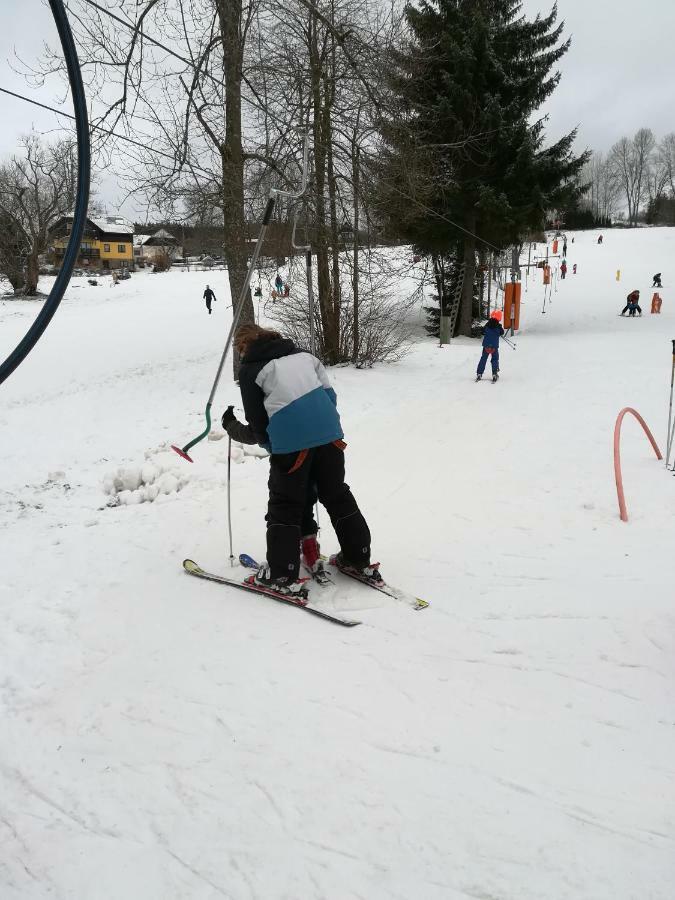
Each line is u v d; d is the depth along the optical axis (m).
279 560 3.79
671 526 4.82
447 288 24.30
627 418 8.66
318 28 11.20
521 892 1.89
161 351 20.25
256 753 2.58
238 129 11.28
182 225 12.34
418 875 1.98
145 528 5.48
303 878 2.01
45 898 2.04
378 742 2.58
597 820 2.12
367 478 6.56
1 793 2.54
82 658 3.51
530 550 4.52
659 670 2.95
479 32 19.19
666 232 69.69
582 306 32.28
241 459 7.41
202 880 2.05
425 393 11.44
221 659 3.28
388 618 3.59
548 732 2.58
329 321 13.66
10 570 4.82
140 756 2.65
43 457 8.69
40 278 53.59
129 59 9.71
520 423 8.77
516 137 19.92
